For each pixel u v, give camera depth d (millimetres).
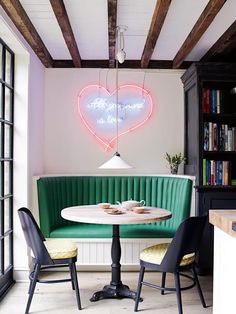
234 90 3758
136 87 4242
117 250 2979
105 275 3484
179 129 4246
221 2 2477
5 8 2537
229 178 3627
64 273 3541
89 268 3570
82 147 4223
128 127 4238
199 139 3578
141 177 3965
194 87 3762
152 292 3057
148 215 2723
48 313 2609
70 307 2725
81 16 2945
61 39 3529
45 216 3457
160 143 4250
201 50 3799
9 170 3330
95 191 3934
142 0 2650
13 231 3340
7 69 3252
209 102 3697
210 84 3965
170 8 2764
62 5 2625
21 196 3354
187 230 2361
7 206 3271
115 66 4195
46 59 3875
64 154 4215
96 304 2787
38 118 3865
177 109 4246
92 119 4230
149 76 4242
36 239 2553
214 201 3523
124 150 4234
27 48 3312
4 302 2820
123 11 2850
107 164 3232
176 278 2463
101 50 3871
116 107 4234
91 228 3586
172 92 4246
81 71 4230
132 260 3543
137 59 4191
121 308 2707
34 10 2828
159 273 3584
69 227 3646
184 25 3111
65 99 4219
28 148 3410
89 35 3395
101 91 4230
